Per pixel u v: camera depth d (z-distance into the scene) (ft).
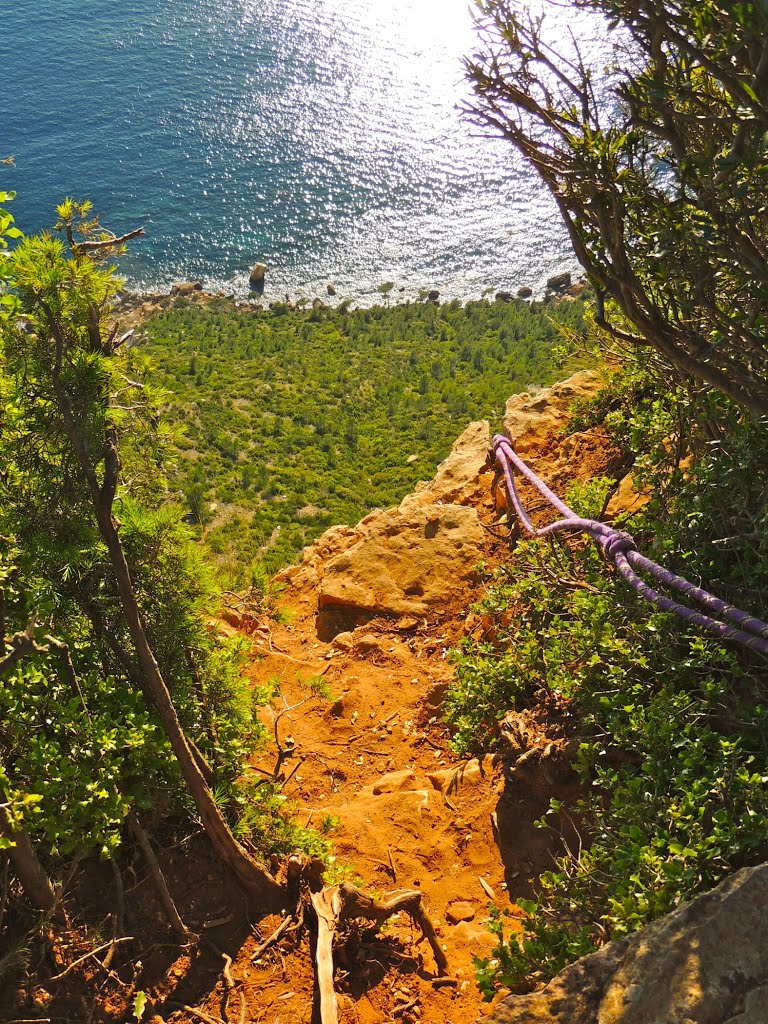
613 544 18.83
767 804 11.94
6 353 12.55
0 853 12.92
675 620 16.48
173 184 323.37
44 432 12.82
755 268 11.56
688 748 13.57
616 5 10.27
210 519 119.34
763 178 11.46
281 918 14.69
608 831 13.79
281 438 152.56
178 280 262.06
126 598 12.96
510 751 18.58
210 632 16.38
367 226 285.43
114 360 13.00
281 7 489.67
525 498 28.19
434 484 31.50
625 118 11.78
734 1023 7.61
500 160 314.76
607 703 15.56
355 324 225.97
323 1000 13.16
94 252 12.69
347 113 372.38
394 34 451.94
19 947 12.34
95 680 13.97
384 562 27.86
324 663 25.53
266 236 282.15
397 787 19.88
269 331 220.84
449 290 251.39
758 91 9.62
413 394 175.32
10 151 351.46
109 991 13.12
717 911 8.60
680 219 11.83
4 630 12.33
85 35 466.29
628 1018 7.99
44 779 12.78
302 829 16.89
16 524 13.01
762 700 14.70
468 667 20.08
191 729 15.31
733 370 13.03
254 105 384.06
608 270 12.71
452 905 16.46
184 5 499.92
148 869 14.55
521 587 20.44
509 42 11.82
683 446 20.40
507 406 33.14
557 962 11.46
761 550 16.12
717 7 9.99
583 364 33.55
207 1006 13.35
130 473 14.42
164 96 394.52
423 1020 13.92
